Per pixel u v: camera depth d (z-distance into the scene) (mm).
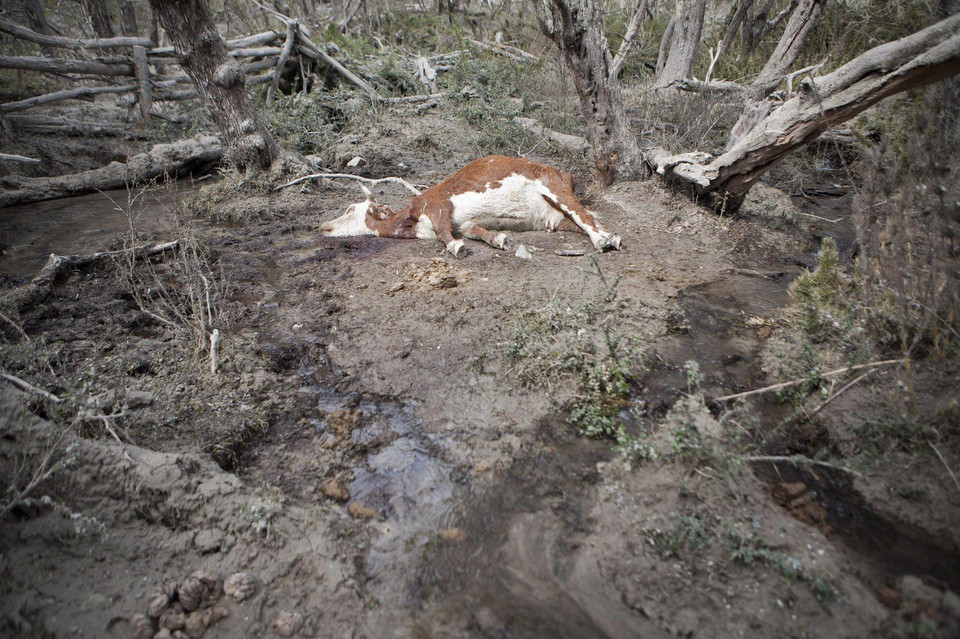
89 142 11414
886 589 2484
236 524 2842
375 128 10930
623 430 3363
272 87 12414
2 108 10633
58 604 2467
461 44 15727
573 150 9281
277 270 5984
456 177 6293
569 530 2875
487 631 2447
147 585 2596
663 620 2420
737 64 11672
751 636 2332
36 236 7141
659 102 10070
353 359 4340
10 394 3166
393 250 6281
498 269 5555
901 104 5969
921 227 4203
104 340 4609
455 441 3518
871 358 3707
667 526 2803
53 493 2855
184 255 4863
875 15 9570
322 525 2936
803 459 3072
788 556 2635
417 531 2951
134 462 2973
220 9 17750
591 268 5461
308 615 2527
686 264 5680
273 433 3684
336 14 19984
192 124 11727
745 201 7156
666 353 4262
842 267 5148
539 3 6617
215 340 4266
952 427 3150
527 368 3980
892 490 2990
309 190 8539
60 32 16297
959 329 3641
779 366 4016
